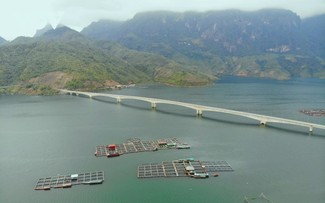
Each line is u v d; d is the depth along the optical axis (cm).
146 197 14488
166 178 16238
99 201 14188
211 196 14525
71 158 19150
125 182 15850
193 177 16262
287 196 14500
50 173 16962
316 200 14175
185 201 14162
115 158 19062
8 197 14538
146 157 19138
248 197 14400
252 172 16938
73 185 15600
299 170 17238
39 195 14712
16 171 17325
